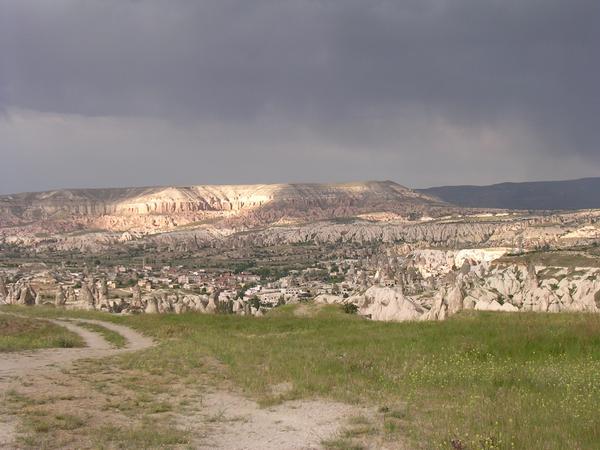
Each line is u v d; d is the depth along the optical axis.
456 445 11.84
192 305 72.94
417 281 147.25
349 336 32.44
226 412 15.55
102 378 20.09
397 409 15.60
